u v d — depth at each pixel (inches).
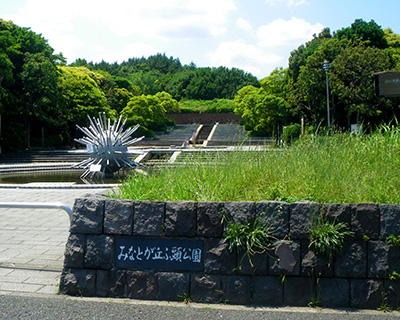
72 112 1496.1
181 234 145.7
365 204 141.5
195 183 176.4
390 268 139.7
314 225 141.3
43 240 242.2
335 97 1182.3
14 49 1205.1
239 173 182.5
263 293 142.2
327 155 205.3
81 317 131.6
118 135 704.4
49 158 1050.1
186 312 135.7
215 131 2225.6
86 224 151.5
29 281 167.2
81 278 150.9
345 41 1213.7
